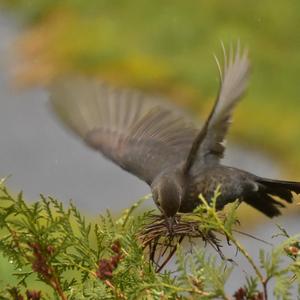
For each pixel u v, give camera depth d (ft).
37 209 14.05
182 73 84.58
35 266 13.70
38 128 84.64
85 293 13.71
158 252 16.28
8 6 103.50
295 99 79.61
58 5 98.78
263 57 83.05
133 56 88.58
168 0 92.38
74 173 77.20
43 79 89.97
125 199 72.49
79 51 90.58
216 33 87.40
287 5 88.48
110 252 14.42
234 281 53.16
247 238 58.90
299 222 60.34
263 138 75.97
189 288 12.66
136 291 13.20
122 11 93.76
